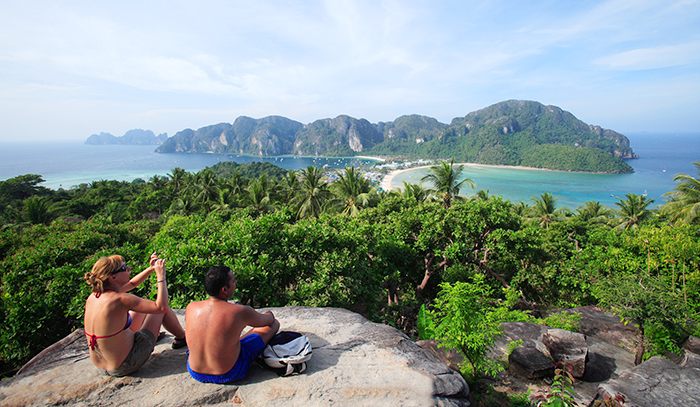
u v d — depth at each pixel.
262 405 2.68
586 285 14.13
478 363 5.60
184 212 41.31
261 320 3.10
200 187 52.56
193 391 2.80
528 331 7.54
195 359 2.83
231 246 7.86
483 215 14.64
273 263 7.86
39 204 32.91
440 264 13.76
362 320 4.47
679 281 11.16
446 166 25.61
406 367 3.35
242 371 2.92
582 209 51.44
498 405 5.27
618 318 8.79
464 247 13.22
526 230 14.06
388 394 2.92
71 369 3.08
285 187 52.28
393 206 17.39
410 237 14.48
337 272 8.84
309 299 7.81
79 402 2.63
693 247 10.75
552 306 16.19
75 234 12.25
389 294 13.73
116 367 2.86
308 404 2.72
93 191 58.69
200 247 7.43
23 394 2.71
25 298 7.80
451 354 6.45
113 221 37.00
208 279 2.86
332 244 9.45
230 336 2.79
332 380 3.05
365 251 10.16
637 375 4.91
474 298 5.71
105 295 2.82
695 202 24.09
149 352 3.07
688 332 7.10
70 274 8.58
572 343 6.13
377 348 3.70
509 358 6.34
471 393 5.61
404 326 11.06
